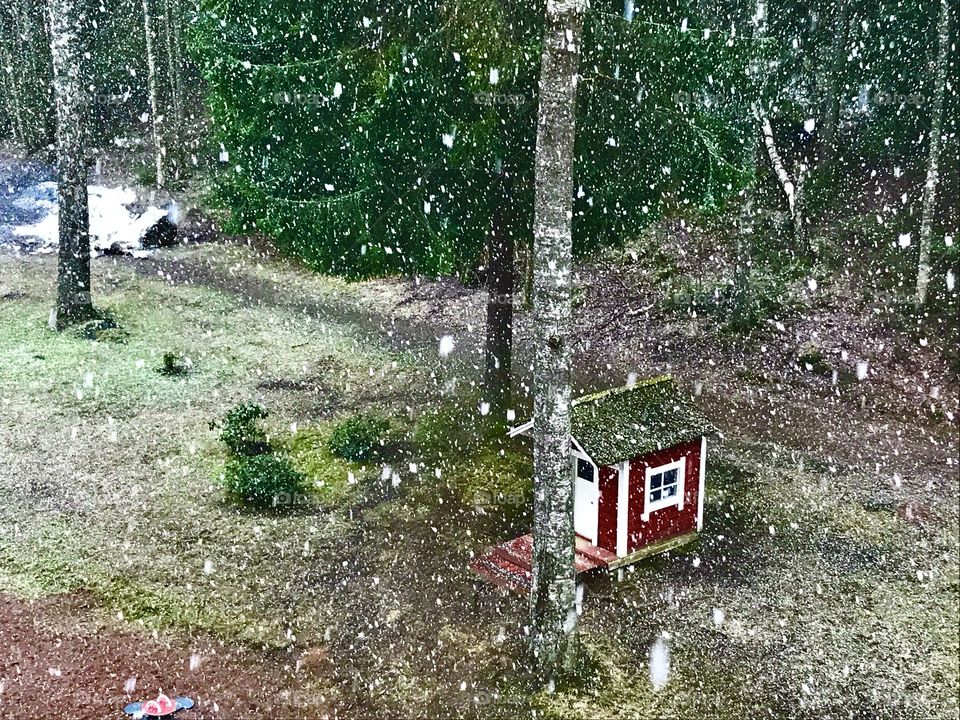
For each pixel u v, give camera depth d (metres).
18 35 41.88
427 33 15.34
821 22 30.30
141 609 12.66
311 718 10.80
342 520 15.47
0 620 12.13
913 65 28.58
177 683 11.21
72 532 14.48
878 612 13.25
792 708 11.23
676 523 14.99
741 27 27.08
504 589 13.62
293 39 17.58
